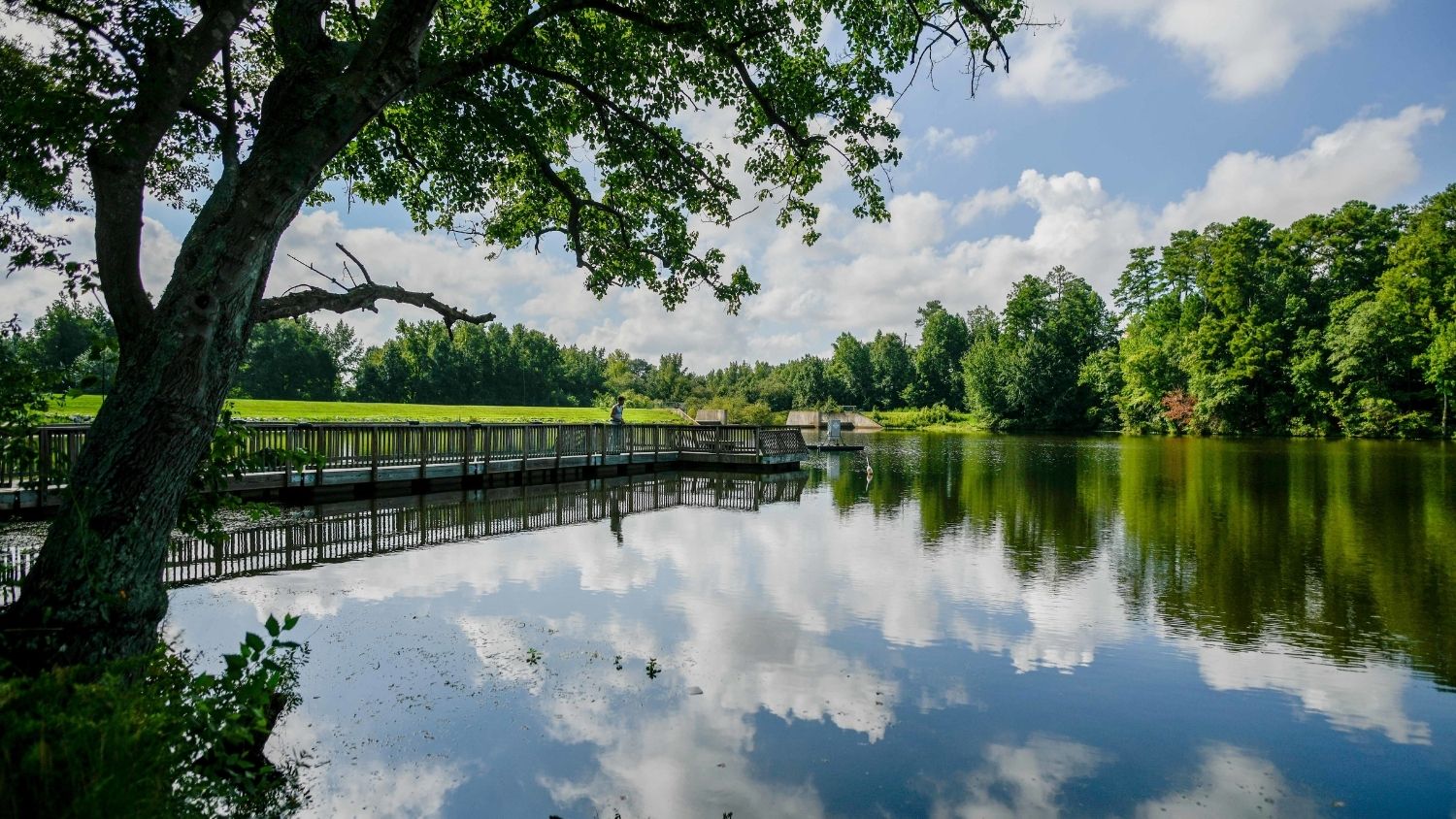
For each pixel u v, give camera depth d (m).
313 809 3.97
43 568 3.61
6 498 11.07
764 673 6.06
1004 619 7.63
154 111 4.05
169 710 3.05
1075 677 6.09
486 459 18.86
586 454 22.11
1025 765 4.66
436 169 8.90
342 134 4.28
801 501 17.25
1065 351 65.88
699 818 3.98
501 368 91.38
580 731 4.97
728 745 4.82
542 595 8.22
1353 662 6.49
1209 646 6.85
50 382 4.73
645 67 8.48
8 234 4.43
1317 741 5.02
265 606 7.49
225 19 4.18
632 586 8.70
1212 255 53.19
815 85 8.43
